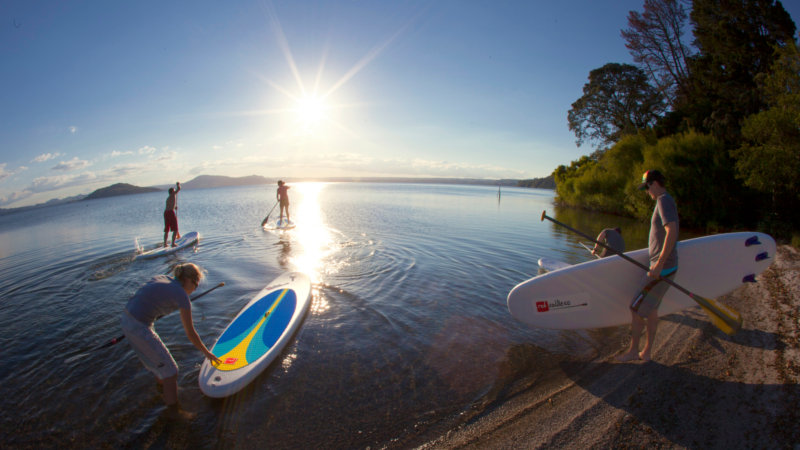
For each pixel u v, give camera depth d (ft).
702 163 45.65
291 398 10.85
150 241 39.24
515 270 24.52
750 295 17.53
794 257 23.67
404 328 15.39
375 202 104.32
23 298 20.39
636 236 39.65
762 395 9.49
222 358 12.55
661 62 90.33
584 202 82.69
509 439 8.85
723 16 67.00
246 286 21.16
